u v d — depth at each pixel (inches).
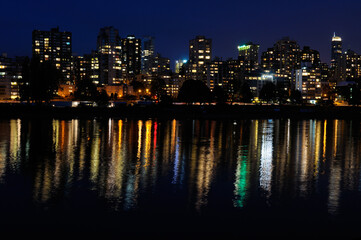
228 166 1914.4
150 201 1258.0
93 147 2559.1
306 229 1034.1
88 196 1302.9
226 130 4146.2
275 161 2098.9
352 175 1724.9
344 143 3073.3
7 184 1453.0
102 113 6584.6
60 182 1494.8
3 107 6082.7
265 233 1005.8
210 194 1357.0
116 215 1120.2
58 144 2684.5
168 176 1646.2
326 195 1363.2
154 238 964.6
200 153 2364.7
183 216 1120.2
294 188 1462.8
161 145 2738.7
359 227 1050.1
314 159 2188.7
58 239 951.0
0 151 2314.2
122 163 1947.6
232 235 990.4
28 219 1077.8
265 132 4003.4
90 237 964.6
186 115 6939.0
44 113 6151.6
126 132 3695.9
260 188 1454.2
